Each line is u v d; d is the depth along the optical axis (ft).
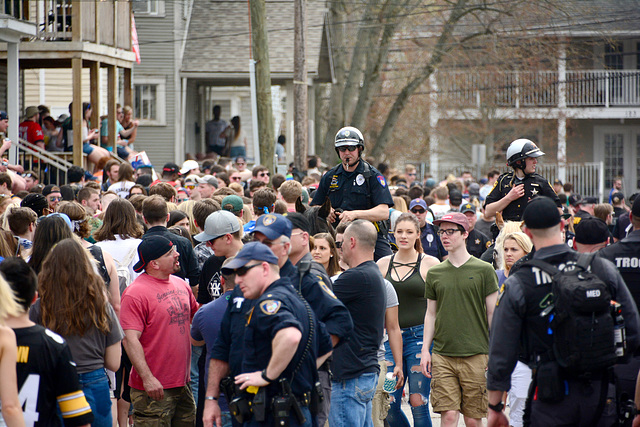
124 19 112.47
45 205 46.03
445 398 37.22
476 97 195.72
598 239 32.30
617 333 25.18
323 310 27.99
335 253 38.17
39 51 95.86
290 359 24.54
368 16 166.30
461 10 163.12
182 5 154.30
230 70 153.38
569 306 24.18
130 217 40.57
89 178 86.48
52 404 24.41
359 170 45.91
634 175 204.33
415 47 209.97
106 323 29.45
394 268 41.29
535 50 178.91
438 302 37.96
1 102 115.34
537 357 25.30
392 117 169.27
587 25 172.86
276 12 160.15
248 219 51.24
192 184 73.20
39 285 28.89
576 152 205.98
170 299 35.04
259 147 108.06
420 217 59.26
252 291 25.59
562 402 24.90
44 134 102.47
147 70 153.38
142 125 154.51
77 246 29.27
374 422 36.99
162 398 34.32
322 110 220.84
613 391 25.13
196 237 37.09
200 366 35.47
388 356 40.29
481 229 66.90
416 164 222.07
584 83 194.29
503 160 208.33
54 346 24.27
